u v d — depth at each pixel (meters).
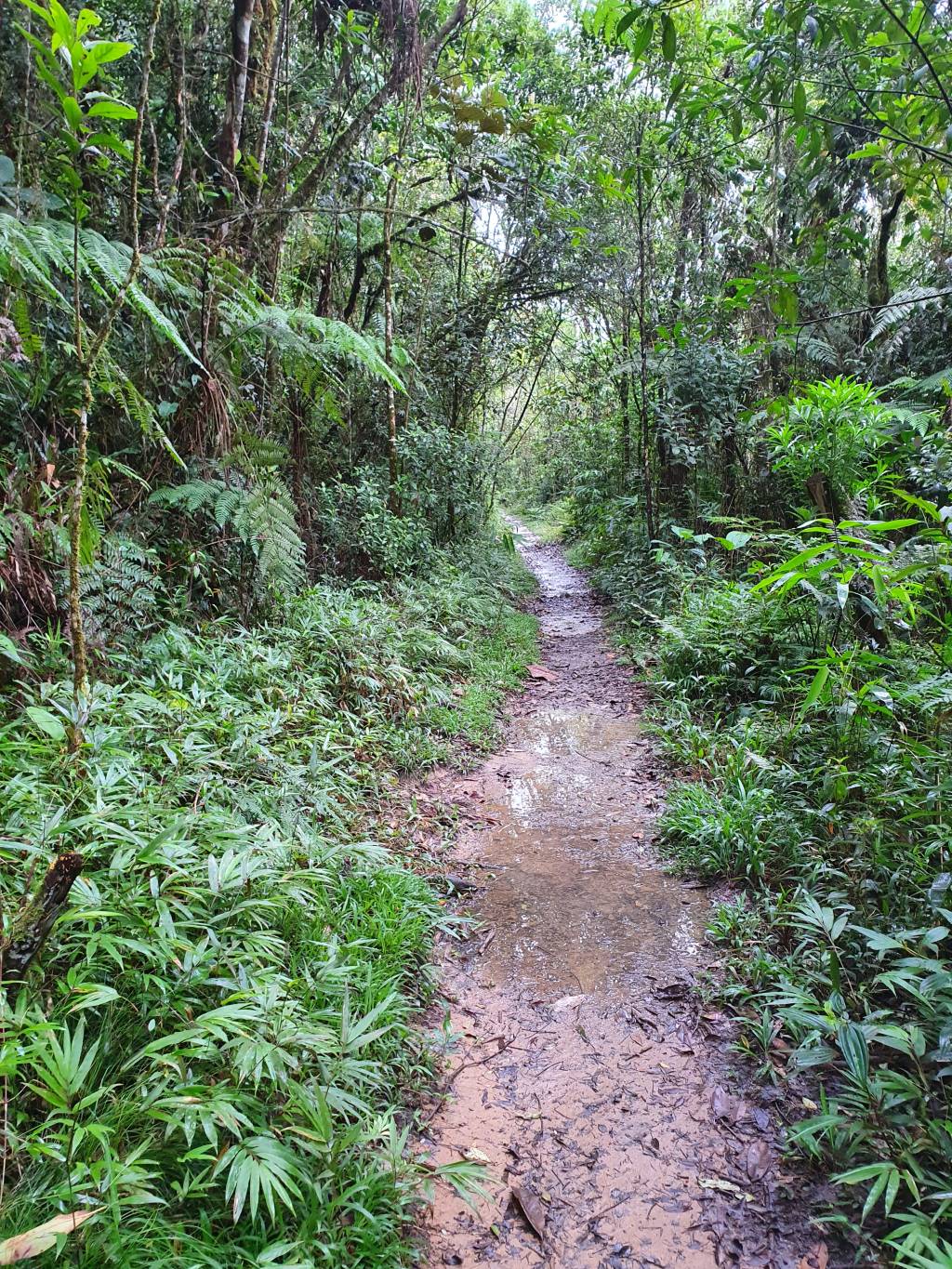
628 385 10.65
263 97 5.29
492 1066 2.51
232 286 4.12
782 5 3.07
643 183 8.38
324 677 4.82
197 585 4.63
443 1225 1.96
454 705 5.71
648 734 5.40
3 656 3.10
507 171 7.64
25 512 3.27
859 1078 2.08
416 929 2.94
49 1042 1.72
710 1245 1.90
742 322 8.75
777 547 5.39
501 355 11.45
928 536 3.49
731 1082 2.39
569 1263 1.86
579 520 14.92
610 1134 2.24
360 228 7.47
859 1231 1.87
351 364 6.24
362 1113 2.04
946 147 3.03
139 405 3.05
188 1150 1.69
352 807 3.89
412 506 8.45
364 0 6.05
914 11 2.71
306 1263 1.52
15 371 3.24
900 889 2.88
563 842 3.98
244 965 2.24
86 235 3.09
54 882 1.66
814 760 3.92
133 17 5.16
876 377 7.12
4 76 3.29
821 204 6.98
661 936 3.14
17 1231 1.44
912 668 3.82
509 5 9.23
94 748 2.71
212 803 2.98
